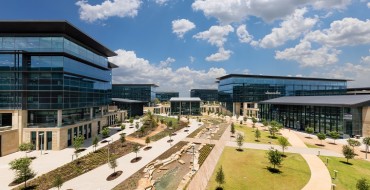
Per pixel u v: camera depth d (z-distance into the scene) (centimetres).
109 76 7556
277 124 6531
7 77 4397
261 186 2642
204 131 6712
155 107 13812
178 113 12581
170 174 3269
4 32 4466
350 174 3058
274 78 12012
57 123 4619
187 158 4047
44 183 2883
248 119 10150
